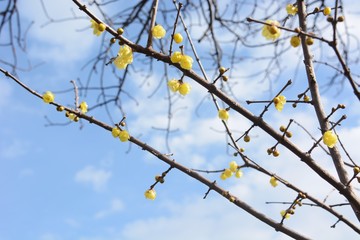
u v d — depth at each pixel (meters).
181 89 2.44
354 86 2.26
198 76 2.34
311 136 2.63
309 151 2.47
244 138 2.61
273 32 2.26
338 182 2.49
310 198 2.94
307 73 2.90
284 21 3.14
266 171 2.95
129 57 2.43
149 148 2.98
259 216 2.99
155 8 2.41
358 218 2.77
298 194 2.86
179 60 2.31
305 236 2.91
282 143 2.45
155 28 2.35
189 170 3.04
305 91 2.86
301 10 3.03
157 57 2.32
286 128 2.42
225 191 3.06
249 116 2.43
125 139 2.93
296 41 2.39
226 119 2.66
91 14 2.18
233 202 3.03
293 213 2.98
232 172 3.28
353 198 2.50
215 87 2.36
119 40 2.27
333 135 2.49
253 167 3.25
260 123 2.43
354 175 2.51
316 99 2.81
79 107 3.00
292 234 2.92
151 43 2.32
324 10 2.52
